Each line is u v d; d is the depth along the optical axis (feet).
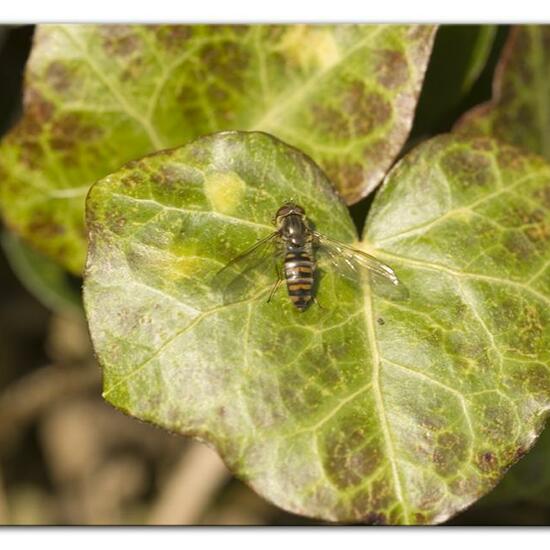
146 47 0.67
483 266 0.62
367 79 0.65
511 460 0.61
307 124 0.66
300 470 0.60
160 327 0.60
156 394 0.60
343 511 0.60
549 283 0.62
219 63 0.67
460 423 0.61
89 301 0.60
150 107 0.67
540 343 0.62
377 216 0.63
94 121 0.67
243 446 0.60
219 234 0.61
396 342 0.61
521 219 0.63
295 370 0.61
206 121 0.67
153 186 0.61
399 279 0.62
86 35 0.66
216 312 0.61
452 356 0.61
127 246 0.61
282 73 0.66
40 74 0.67
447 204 0.63
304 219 0.61
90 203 0.61
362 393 0.61
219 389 0.60
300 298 0.61
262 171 0.62
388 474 0.60
